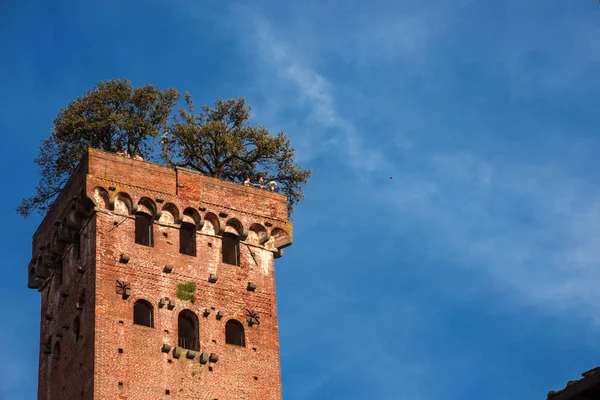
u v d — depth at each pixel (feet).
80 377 267.80
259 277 292.81
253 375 279.28
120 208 283.59
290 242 300.40
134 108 323.57
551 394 174.70
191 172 295.07
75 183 289.12
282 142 328.29
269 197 303.68
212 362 275.59
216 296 284.61
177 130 319.88
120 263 277.23
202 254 288.10
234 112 327.88
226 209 295.69
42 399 286.05
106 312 269.85
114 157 287.69
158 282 279.08
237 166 325.42
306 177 329.31
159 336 272.51
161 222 286.87
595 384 169.99
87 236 282.56
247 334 283.79
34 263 306.14
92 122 318.04
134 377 265.54
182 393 269.03
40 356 293.84
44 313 297.53
